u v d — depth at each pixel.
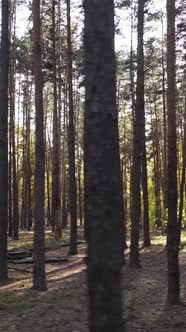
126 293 13.42
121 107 45.28
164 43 32.66
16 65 32.94
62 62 32.56
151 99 41.34
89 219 4.18
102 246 4.12
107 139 4.21
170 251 11.83
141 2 18.69
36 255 14.01
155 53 32.38
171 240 11.81
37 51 14.14
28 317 10.66
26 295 13.10
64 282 15.41
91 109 4.24
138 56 18.39
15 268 18.50
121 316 4.10
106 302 4.07
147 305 11.77
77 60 31.06
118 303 4.09
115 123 4.28
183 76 29.69
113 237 4.14
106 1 4.26
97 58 4.23
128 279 15.90
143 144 25.19
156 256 21.72
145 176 25.47
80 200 55.16
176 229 11.85
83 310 11.26
